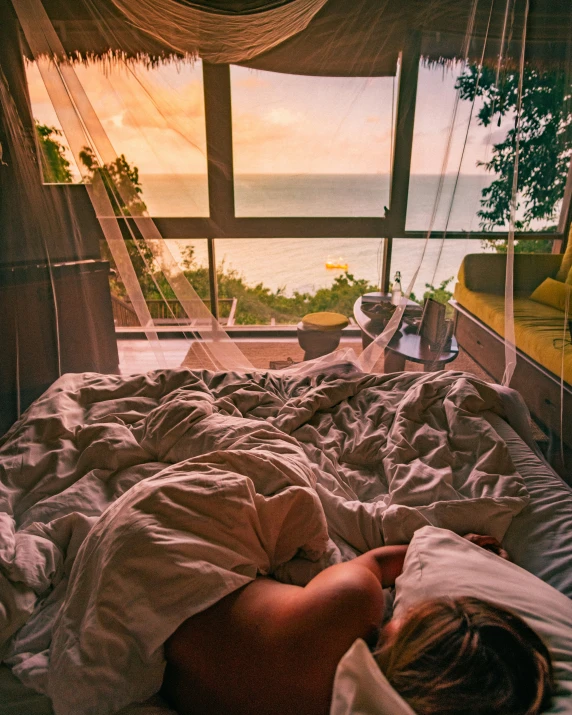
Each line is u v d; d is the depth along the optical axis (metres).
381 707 0.46
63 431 1.36
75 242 2.55
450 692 0.47
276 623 0.65
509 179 2.18
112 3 2.26
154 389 1.65
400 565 0.89
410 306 2.45
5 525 0.96
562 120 2.05
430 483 1.18
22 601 0.83
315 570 0.93
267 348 2.84
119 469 1.25
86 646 0.70
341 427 1.52
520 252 2.21
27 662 0.75
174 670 0.70
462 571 0.77
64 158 2.41
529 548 1.04
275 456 1.08
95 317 2.67
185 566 0.73
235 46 2.41
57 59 1.90
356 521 1.08
